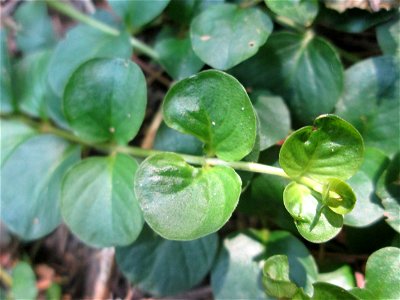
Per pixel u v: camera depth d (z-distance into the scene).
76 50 0.10
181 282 0.09
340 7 0.09
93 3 0.13
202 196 0.08
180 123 0.08
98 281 0.12
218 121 0.08
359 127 0.09
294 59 0.10
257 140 0.08
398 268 0.08
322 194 0.07
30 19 0.13
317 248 0.10
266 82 0.10
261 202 0.09
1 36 0.11
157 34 0.12
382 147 0.09
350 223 0.08
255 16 0.09
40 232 0.10
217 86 0.08
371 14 0.09
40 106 0.11
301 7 0.09
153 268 0.10
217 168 0.08
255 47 0.09
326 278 0.09
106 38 0.10
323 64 0.09
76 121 0.09
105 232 0.09
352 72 0.09
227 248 0.10
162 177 0.08
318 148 0.07
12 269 0.12
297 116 0.10
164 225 0.08
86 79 0.09
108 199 0.09
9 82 0.11
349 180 0.09
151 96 0.12
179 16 0.10
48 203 0.10
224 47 0.09
